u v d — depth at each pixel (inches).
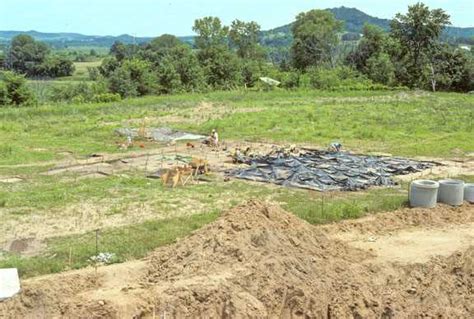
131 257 657.0
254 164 1163.9
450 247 713.6
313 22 3811.5
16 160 1190.9
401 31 3083.2
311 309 560.7
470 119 1831.9
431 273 643.5
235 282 551.2
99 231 750.5
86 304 510.3
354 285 592.4
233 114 1907.0
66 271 614.9
